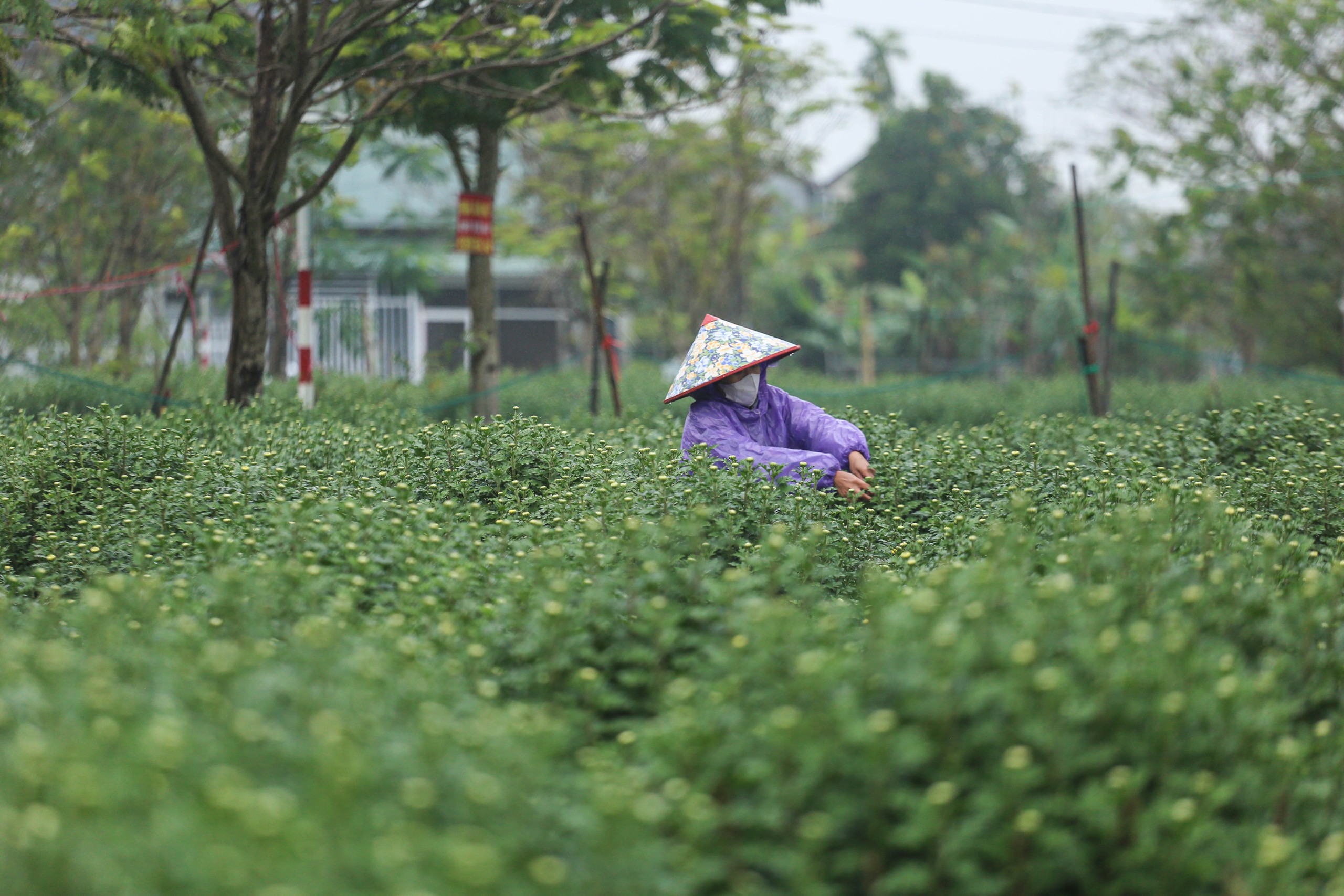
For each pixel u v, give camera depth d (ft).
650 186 102.53
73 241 69.87
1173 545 18.10
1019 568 15.94
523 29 44.27
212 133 44.39
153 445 29.58
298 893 9.01
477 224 54.75
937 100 170.19
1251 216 94.43
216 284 79.10
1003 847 11.09
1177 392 62.49
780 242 137.39
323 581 17.44
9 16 37.27
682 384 26.61
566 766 13.71
